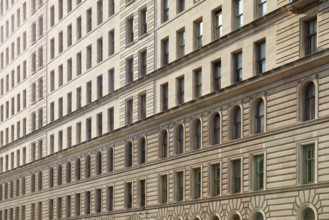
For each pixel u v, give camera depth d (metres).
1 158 115.06
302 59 46.03
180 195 61.00
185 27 60.97
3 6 117.38
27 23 104.00
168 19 64.19
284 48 48.75
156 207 64.00
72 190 83.94
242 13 54.00
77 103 84.12
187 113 59.84
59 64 90.25
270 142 49.31
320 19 45.50
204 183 56.78
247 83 51.44
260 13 52.25
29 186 100.06
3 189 112.50
